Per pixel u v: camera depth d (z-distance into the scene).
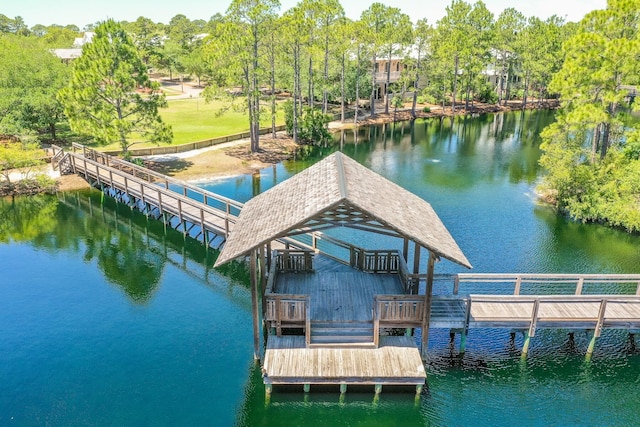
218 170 35.75
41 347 15.73
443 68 62.19
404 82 62.25
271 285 14.61
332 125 54.81
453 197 30.36
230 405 13.20
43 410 13.05
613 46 24.08
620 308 15.18
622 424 12.67
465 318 14.35
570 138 32.69
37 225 26.44
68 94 31.98
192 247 23.94
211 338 16.28
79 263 21.95
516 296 14.22
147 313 17.81
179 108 60.06
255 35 37.62
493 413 12.98
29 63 40.28
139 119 33.66
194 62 76.00
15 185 31.53
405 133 52.47
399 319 13.84
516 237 24.11
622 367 14.70
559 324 14.45
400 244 23.48
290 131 47.03
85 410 13.03
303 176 16.02
